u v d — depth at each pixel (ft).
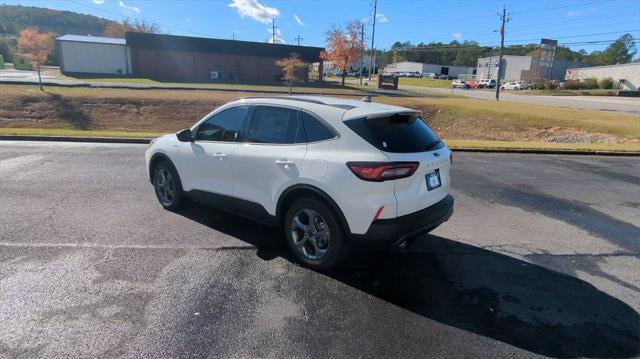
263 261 13.83
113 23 264.72
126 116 74.84
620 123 71.41
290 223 13.62
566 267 14.32
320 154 12.44
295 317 10.63
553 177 30.19
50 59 225.97
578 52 413.80
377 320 10.65
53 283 11.85
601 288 12.82
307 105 13.39
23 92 76.79
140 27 267.59
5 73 153.58
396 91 153.69
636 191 26.37
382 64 427.74
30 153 33.12
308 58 171.32
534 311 11.34
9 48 279.69
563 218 20.15
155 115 76.18
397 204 11.73
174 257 13.91
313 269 13.30
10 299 10.93
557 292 12.47
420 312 11.09
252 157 14.24
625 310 11.52
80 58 154.10
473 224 18.76
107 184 23.45
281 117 13.92
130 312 10.53
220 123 15.96
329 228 12.55
